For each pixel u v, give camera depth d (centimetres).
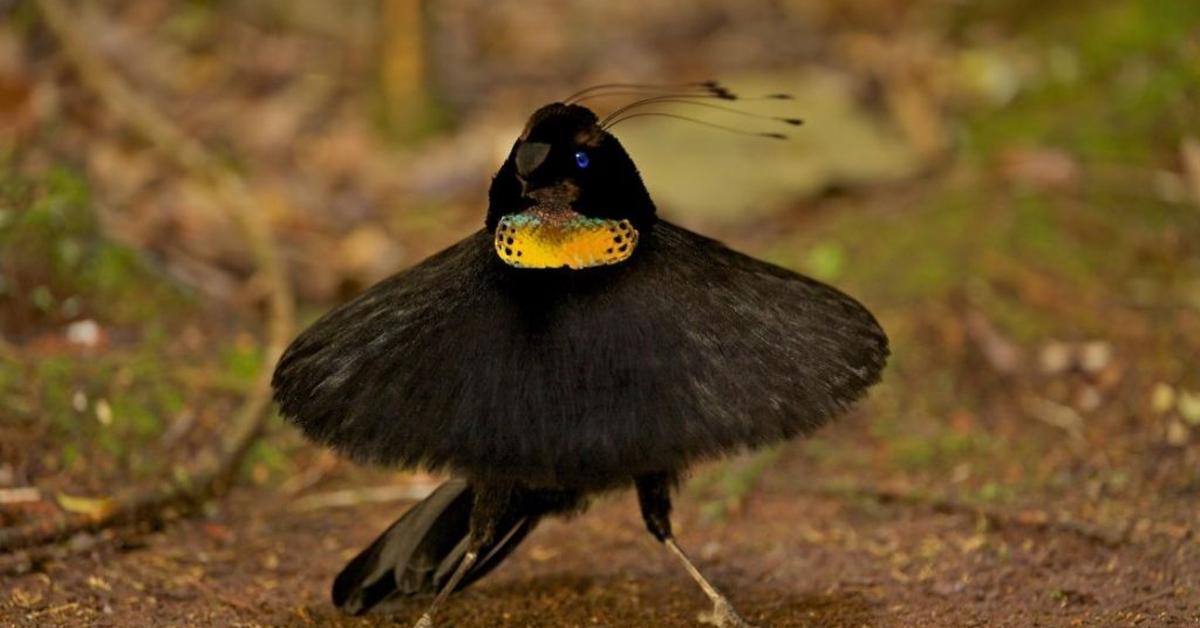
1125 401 1050
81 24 1541
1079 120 1392
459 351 604
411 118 1489
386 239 1330
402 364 611
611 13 1736
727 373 602
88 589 802
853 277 1202
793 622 775
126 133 1341
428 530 723
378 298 655
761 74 1582
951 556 853
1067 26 1552
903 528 898
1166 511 885
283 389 645
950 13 1634
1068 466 969
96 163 1277
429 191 1428
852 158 1390
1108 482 940
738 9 1733
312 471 983
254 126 1480
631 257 609
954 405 1065
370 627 770
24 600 780
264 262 1184
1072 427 1027
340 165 1445
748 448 596
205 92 1519
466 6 1728
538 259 599
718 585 832
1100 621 754
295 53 1598
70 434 938
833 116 1452
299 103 1525
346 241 1321
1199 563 809
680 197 1338
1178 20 1462
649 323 602
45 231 1079
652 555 879
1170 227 1245
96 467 927
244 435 973
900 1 1697
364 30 1633
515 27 1700
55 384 964
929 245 1233
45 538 843
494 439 587
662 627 772
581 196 594
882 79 1556
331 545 893
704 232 1316
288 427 1008
